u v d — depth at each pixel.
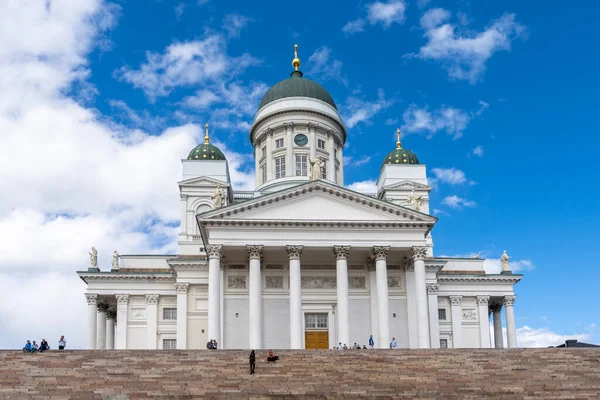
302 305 77.19
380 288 72.62
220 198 77.94
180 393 42.94
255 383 45.88
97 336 94.44
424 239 74.44
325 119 101.81
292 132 99.81
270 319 76.06
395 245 73.94
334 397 43.00
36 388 43.38
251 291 71.81
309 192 74.81
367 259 77.69
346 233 73.88
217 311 71.19
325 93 104.62
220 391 43.41
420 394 43.72
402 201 100.62
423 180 102.50
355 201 74.88
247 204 73.25
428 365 51.19
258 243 72.75
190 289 87.81
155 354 52.88
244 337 75.56
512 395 43.91
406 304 77.56
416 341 75.50
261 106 105.12
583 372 49.19
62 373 47.12
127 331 90.88
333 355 53.94
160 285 92.50
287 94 102.31
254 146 106.94
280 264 77.75
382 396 43.19
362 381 46.75
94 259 94.62
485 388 45.22
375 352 54.81
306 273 78.44
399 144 107.06
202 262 87.31
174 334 91.00
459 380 47.19
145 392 42.69
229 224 72.81
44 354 51.78
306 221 73.06
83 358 51.19
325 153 101.00
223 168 101.62
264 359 52.66
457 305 95.25
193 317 86.88
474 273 96.88
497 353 54.47
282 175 99.38
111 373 47.38
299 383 46.12
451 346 93.56
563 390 45.16
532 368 50.25
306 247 73.06
